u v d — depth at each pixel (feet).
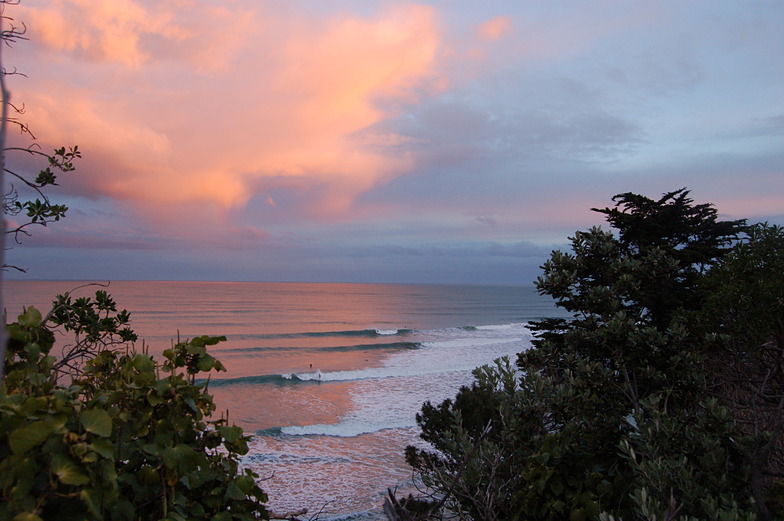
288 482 52.95
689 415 10.75
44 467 5.25
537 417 11.73
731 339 12.10
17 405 5.61
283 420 78.64
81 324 14.20
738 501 8.55
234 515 7.13
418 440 67.67
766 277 11.83
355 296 581.94
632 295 14.65
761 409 11.74
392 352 154.81
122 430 6.27
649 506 7.76
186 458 6.38
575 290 15.17
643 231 39.58
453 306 434.71
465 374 115.65
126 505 5.83
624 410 12.07
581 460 9.80
